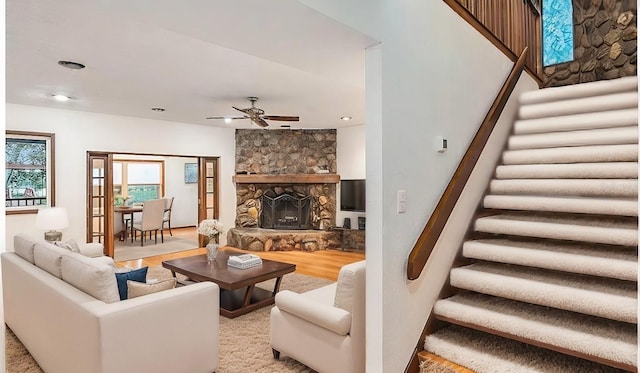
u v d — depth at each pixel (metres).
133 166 9.98
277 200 7.72
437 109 2.59
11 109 5.13
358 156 7.33
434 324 2.57
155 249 7.28
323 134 7.74
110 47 3.00
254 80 3.98
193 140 7.14
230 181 7.72
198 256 4.71
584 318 2.27
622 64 4.31
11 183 5.14
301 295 2.76
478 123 3.15
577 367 2.13
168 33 2.72
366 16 1.99
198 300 2.51
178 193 10.68
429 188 2.51
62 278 2.62
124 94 4.61
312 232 7.29
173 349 2.37
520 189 3.11
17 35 2.75
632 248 2.58
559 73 4.84
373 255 2.15
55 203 5.53
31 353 2.84
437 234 2.48
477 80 3.13
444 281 2.67
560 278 2.46
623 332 2.07
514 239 3.00
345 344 2.35
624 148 2.90
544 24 4.98
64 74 3.73
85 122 5.82
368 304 2.19
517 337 2.21
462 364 2.28
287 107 5.41
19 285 3.00
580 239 2.48
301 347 2.62
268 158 7.80
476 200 3.11
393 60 2.19
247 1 1.60
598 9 4.55
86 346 2.12
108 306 2.16
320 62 2.44
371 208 2.15
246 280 3.68
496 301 2.59
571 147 3.22
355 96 4.71
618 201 2.53
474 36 3.09
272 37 2.02
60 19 2.48
